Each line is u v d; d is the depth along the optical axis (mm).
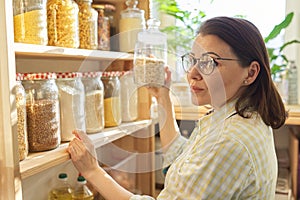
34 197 1145
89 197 1195
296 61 2100
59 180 1192
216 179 825
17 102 817
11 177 755
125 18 1330
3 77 743
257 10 2082
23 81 902
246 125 858
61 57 1053
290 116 1606
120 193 977
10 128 747
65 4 976
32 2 851
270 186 908
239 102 896
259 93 911
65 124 1025
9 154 752
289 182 1857
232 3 2084
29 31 846
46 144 922
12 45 743
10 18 735
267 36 1889
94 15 1127
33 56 984
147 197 972
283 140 2088
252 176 830
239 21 889
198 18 1782
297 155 1715
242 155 815
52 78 945
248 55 869
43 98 925
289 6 2062
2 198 766
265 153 856
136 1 1354
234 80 880
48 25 944
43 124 916
